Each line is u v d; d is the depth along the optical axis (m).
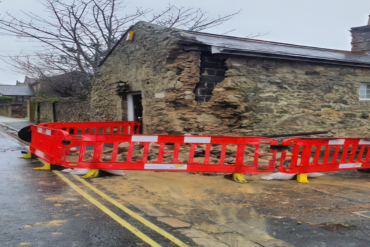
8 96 48.88
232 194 5.15
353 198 5.07
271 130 9.61
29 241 3.06
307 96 10.23
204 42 8.95
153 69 9.95
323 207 4.55
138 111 12.38
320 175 7.00
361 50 15.01
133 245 3.06
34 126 8.02
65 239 3.14
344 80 10.93
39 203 4.31
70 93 22.56
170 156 7.93
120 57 12.38
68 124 9.97
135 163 6.06
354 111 11.12
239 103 9.08
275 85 9.69
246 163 7.77
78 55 20.83
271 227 3.71
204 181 6.01
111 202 4.46
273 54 9.20
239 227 3.70
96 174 6.07
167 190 5.29
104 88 13.93
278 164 7.64
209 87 9.45
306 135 10.10
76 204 4.32
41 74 21.19
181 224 3.72
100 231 3.38
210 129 9.24
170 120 9.20
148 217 3.91
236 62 9.11
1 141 12.04
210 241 3.24
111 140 6.06
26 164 7.34
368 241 3.31
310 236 3.44
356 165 7.02
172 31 9.20
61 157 6.19
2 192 4.82
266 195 5.14
